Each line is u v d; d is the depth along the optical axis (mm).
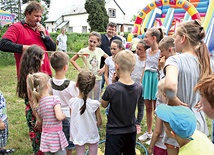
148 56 3438
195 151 1572
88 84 2488
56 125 2486
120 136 2416
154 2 8781
